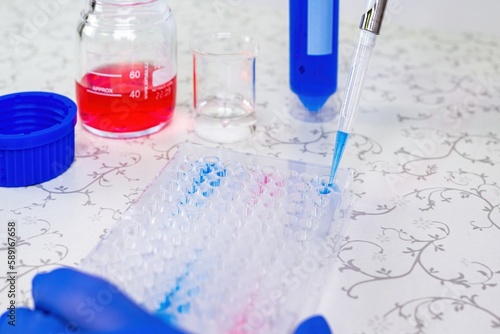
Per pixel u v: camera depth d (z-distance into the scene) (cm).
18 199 77
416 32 122
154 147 88
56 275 58
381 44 118
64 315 56
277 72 109
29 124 87
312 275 64
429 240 71
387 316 61
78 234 71
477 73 109
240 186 78
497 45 118
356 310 62
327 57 91
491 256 69
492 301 63
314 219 72
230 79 92
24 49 113
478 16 120
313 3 88
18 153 77
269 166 82
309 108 95
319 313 61
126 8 88
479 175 83
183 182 78
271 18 127
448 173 84
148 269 63
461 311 62
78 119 94
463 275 66
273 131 93
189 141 90
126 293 60
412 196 79
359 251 69
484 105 100
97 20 88
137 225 70
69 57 111
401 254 69
